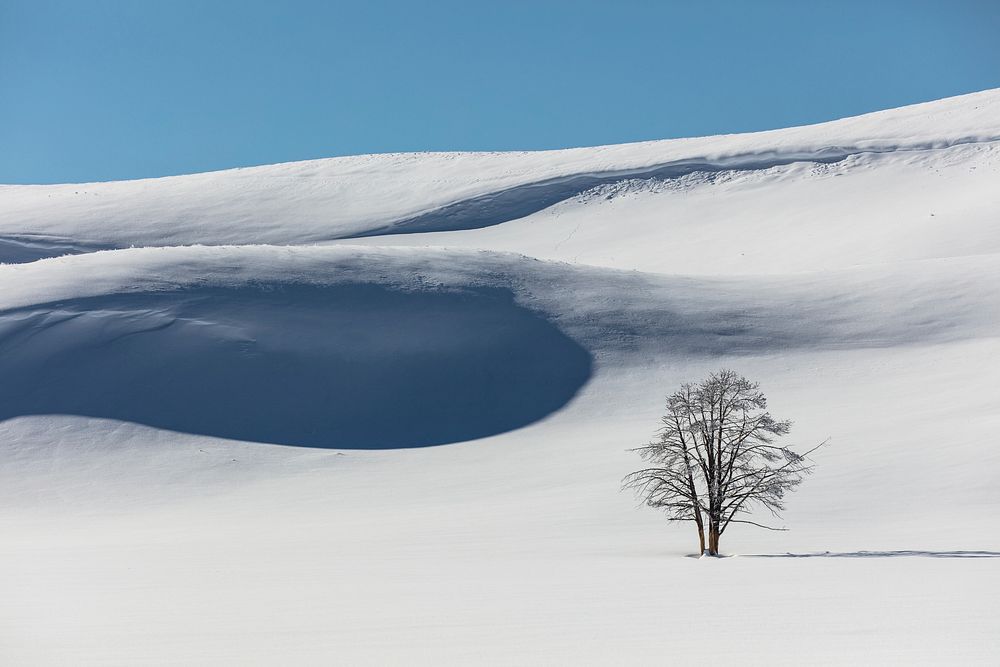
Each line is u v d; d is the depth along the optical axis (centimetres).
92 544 5925
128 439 8962
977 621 2388
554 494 7212
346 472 8425
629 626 2448
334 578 3953
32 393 9594
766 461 7019
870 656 1953
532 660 2005
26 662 2055
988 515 5762
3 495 7844
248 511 7300
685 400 5712
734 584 3412
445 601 3088
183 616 2814
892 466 6825
